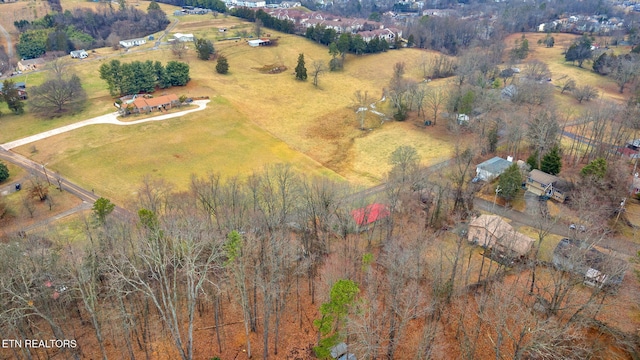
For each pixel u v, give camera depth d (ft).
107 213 221.46
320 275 193.77
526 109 396.16
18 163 347.97
